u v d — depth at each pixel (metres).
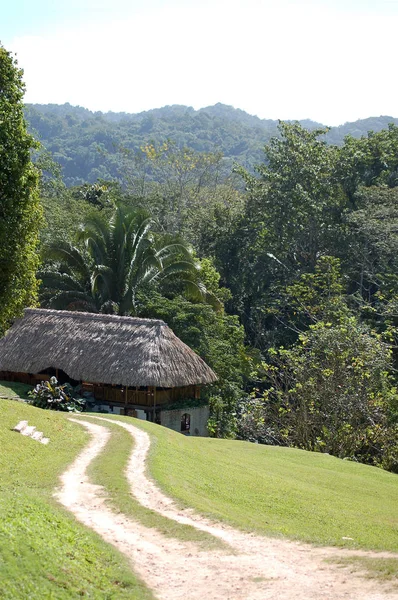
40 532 12.91
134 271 45.59
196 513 16.78
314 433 37.72
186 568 13.38
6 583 10.59
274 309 56.56
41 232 50.44
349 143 65.81
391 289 50.41
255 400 42.78
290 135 62.56
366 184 63.78
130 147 180.12
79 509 16.30
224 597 12.09
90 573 12.11
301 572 13.47
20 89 23.77
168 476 20.05
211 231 67.06
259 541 15.33
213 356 42.41
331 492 23.50
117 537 14.66
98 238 45.84
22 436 22.19
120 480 18.88
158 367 35.38
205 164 104.50
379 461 36.72
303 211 58.81
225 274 65.25
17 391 36.66
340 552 14.92
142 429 27.27
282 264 60.88
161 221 73.19
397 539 17.61
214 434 40.78
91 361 36.41
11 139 22.02
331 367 37.31
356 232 57.44
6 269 23.00
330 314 47.09
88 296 46.53
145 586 12.34
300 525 17.81
